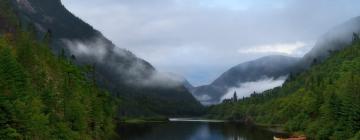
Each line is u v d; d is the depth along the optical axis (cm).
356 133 14262
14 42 17438
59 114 12350
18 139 9025
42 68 14888
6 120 8831
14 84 10312
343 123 15250
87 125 14388
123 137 18750
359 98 15250
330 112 16562
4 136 8656
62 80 15575
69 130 11831
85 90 16850
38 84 13412
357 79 18300
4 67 10594
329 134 15938
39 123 9862
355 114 14912
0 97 8906
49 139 10356
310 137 17588
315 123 18075
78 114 12962
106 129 16975
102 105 18262
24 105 9519
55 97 12838
